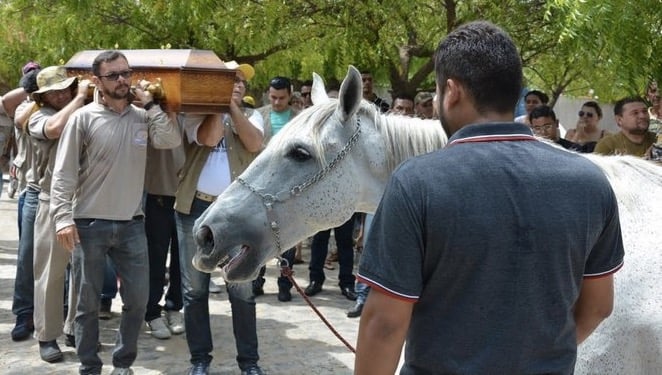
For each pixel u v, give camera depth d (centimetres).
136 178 419
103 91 404
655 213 241
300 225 259
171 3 747
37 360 483
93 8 777
